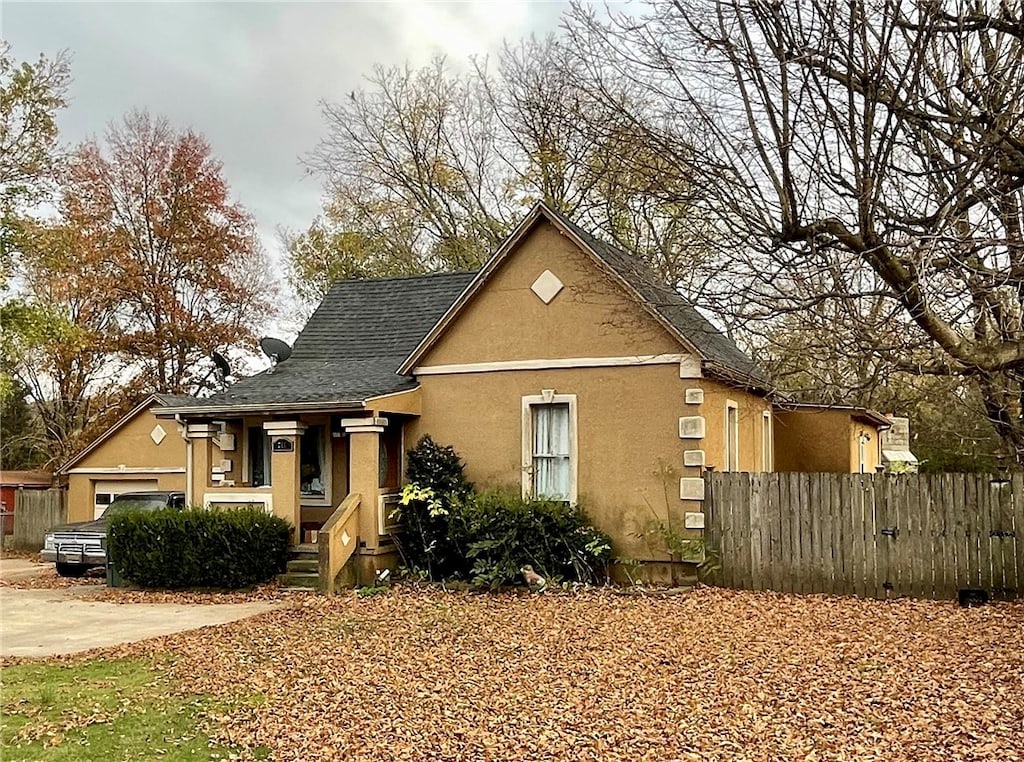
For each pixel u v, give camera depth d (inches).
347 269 1520.7
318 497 753.0
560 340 676.1
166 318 1460.4
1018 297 422.0
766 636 453.4
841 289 427.2
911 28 406.6
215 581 673.6
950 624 472.7
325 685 381.4
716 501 619.2
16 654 465.4
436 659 424.5
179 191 1492.4
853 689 350.3
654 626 486.9
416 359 713.0
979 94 426.3
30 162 1170.6
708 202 512.4
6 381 1171.9
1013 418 545.3
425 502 674.8
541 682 377.7
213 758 296.8
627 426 652.7
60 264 1216.8
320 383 733.3
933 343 441.7
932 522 564.4
